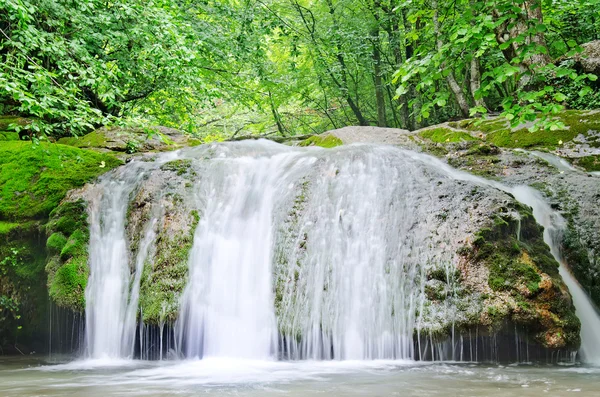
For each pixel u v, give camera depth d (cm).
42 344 639
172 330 529
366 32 1608
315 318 481
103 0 893
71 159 704
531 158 653
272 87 1578
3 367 496
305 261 513
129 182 648
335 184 559
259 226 557
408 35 778
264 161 652
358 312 473
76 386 371
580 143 716
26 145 723
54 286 577
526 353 436
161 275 547
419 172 543
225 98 1383
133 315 546
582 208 573
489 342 439
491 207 474
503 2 579
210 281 539
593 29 1115
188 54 848
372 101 2008
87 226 616
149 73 1007
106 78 774
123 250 591
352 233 512
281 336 491
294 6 1727
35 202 650
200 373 423
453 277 448
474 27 568
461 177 620
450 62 634
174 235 571
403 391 320
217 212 587
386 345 457
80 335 578
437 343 440
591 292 536
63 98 674
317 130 2153
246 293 525
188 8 1238
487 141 771
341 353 468
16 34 722
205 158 706
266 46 1370
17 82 585
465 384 342
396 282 470
